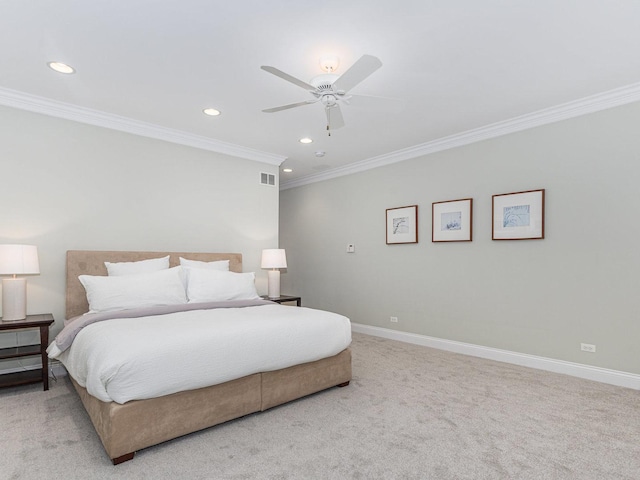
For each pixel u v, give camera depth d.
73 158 3.39
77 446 1.98
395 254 4.77
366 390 2.85
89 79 2.79
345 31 2.18
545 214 3.43
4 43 2.30
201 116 3.52
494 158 3.81
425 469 1.78
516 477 1.71
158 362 1.91
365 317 5.13
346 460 1.85
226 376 2.16
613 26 2.13
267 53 2.42
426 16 2.04
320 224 5.89
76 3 1.93
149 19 2.06
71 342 2.48
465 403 2.58
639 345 2.90
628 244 2.97
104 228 3.54
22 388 2.87
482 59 2.50
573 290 3.24
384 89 2.96
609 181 3.07
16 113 3.12
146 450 1.95
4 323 2.68
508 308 3.67
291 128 3.84
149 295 3.08
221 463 1.83
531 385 2.96
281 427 2.22
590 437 2.10
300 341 2.53
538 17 2.05
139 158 3.77
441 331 4.23
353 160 5.13
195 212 4.17
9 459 1.84
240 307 3.24
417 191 4.53
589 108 3.16
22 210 3.13
